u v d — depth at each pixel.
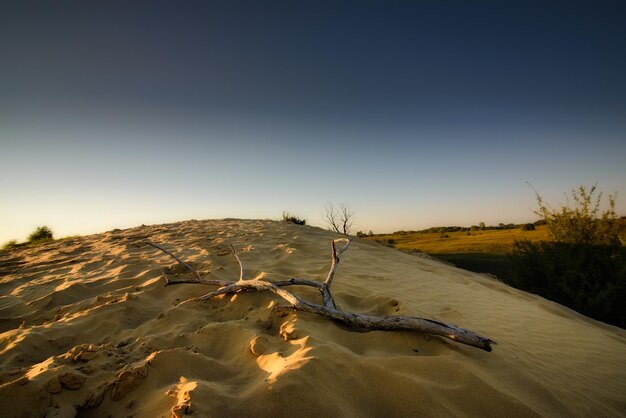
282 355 2.27
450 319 3.78
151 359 2.20
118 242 8.78
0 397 1.82
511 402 1.97
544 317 4.85
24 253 8.70
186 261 5.76
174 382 2.07
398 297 4.39
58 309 3.70
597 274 8.28
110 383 2.04
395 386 1.99
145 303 3.72
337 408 1.76
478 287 6.67
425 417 1.81
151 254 6.79
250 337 2.63
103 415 1.86
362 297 4.13
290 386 1.83
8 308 3.94
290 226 12.77
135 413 1.82
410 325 2.76
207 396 1.79
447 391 2.01
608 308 7.61
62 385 1.99
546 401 2.18
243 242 8.05
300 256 6.45
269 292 3.85
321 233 11.84
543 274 9.12
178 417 1.59
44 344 2.70
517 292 7.39
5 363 2.35
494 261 18.30
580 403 2.27
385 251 10.09
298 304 3.23
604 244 8.42
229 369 2.25
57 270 5.98
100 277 5.04
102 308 3.38
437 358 2.30
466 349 2.70
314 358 2.10
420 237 50.53
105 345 2.55
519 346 3.25
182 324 3.08
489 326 3.79
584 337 4.14
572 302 8.38
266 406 1.73
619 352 3.76
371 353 2.51
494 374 2.37
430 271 7.57
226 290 3.87
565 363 3.05
